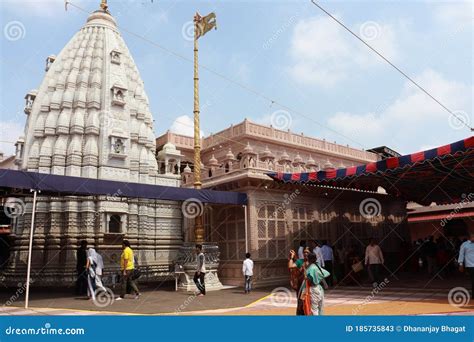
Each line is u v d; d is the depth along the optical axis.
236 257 16.19
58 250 18.28
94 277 12.23
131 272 12.59
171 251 21.44
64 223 18.83
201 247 13.66
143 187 12.43
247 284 13.52
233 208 16.78
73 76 21.86
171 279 19.55
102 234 18.70
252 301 11.35
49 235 18.45
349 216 19.81
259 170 15.90
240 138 23.11
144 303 11.14
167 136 25.98
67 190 10.82
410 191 18.20
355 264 14.66
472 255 9.98
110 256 18.81
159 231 21.36
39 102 21.84
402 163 10.86
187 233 19.28
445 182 15.55
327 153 26.67
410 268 21.03
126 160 20.95
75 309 10.06
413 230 28.52
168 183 22.78
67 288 16.25
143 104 23.48
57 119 21.02
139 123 22.77
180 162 25.72
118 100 21.45
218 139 24.97
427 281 14.91
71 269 17.83
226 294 13.16
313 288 6.58
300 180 13.71
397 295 11.36
